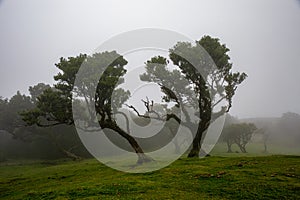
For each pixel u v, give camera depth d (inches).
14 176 916.0
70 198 413.7
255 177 478.0
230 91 889.5
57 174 757.9
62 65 856.3
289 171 519.2
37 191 511.5
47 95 873.5
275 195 380.5
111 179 542.6
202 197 382.6
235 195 388.5
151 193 410.3
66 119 851.4
